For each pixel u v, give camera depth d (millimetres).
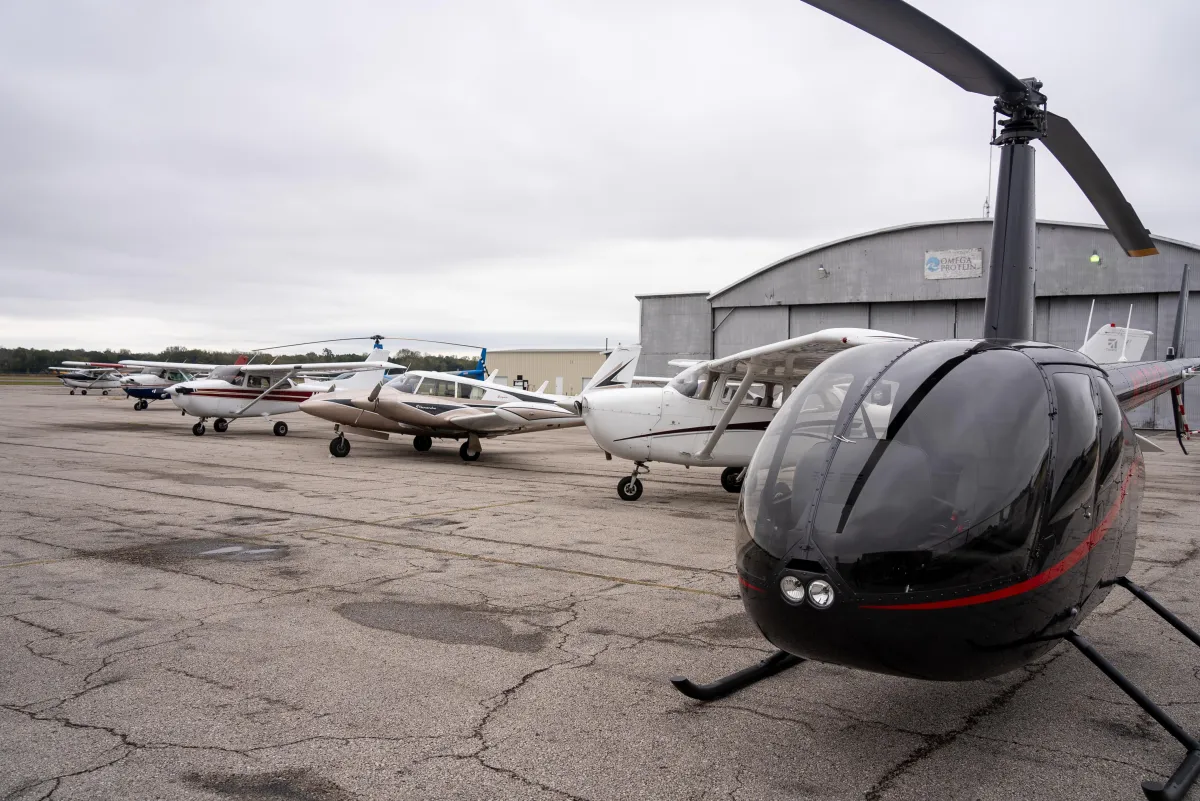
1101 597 3732
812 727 3695
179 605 5578
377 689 4094
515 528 8805
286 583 6223
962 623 2977
